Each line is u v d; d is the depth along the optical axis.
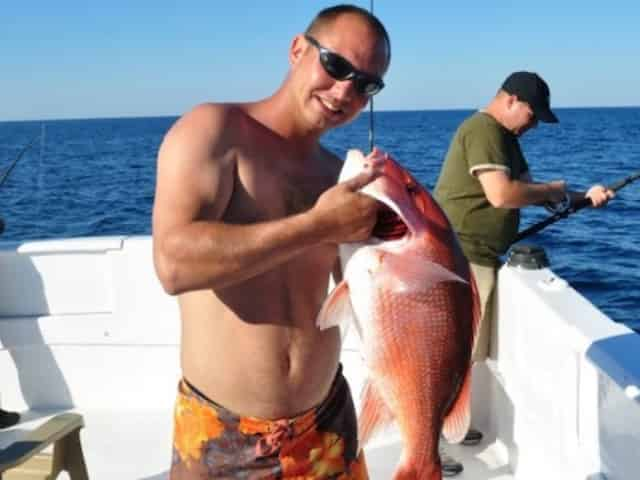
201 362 1.92
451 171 3.91
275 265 1.70
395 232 1.86
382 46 1.84
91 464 3.50
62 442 2.85
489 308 3.73
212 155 1.76
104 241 3.98
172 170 1.74
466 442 3.64
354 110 1.87
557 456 2.83
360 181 1.75
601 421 2.42
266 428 1.91
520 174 3.99
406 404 1.84
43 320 3.98
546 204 4.16
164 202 1.73
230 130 1.82
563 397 2.75
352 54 1.79
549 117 3.86
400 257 1.81
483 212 3.79
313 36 1.83
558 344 2.78
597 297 8.55
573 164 26.98
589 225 13.16
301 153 1.97
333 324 1.88
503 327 3.57
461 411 1.91
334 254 2.01
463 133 3.91
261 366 1.88
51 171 31.59
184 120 1.81
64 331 3.99
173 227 1.70
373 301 1.83
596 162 27.91
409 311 1.81
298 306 1.93
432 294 1.81
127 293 3.98
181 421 1.97
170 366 4.01
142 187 24.55
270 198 1.87
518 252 3.56
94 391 4.05
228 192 1.80
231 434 1.91
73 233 16.17
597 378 2.45
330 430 2.02
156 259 1.73
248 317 1.87
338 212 1.70
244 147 1.83
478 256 3.74
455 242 1.88
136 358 4.02
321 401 2.00
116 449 3.63
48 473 2.74
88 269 3.99
